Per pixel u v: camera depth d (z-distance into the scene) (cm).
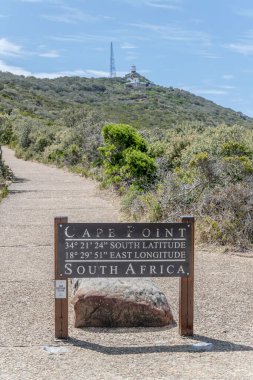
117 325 658
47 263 979
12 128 4925
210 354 570
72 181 2400
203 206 1155
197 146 1529
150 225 611
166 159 1670
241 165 1255
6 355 566
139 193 1495
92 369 528
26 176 2642
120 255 609
